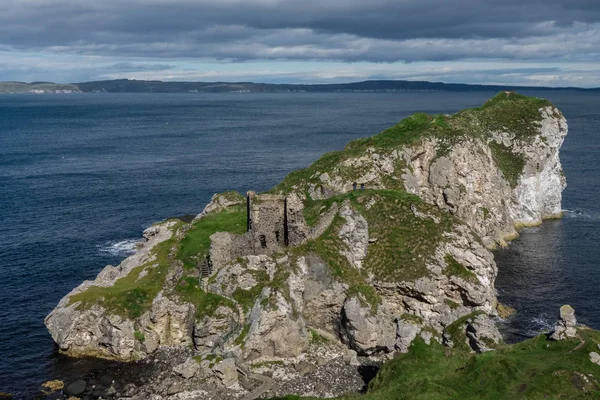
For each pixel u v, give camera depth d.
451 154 99.88
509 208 113.50
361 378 57.06
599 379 46.00
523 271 88.31
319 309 64.75
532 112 125.25
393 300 69.88
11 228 107.25
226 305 62.72
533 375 46.88
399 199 78.50
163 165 174.12
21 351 63.59
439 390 47.19
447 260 71.19
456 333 63.84
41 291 79.50
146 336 62.34
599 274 86.62
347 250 69.50
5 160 180.88
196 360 57.16
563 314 53.16
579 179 154.62
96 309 63.59
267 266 65.69
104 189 140.25
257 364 58.84
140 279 69.12
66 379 57.75
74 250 95.75
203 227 79.00
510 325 70.06
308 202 85.50
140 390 54.66
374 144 101.00
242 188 141.50
